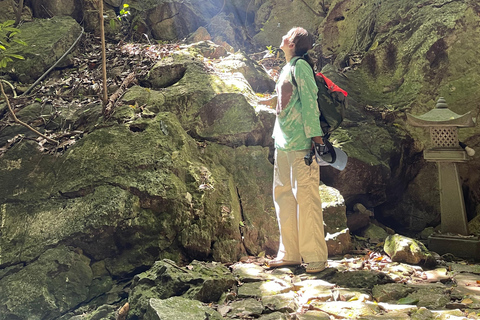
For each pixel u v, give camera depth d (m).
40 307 3.30
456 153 4.23
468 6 5.52
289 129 3.56
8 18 6.64
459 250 4.20
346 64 6.87
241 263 3.89
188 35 8.15
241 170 4.60
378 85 6.09
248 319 2.81
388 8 6.54
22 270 3.50
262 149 4.76
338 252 4.21
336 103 3.52
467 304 2.89
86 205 3.74
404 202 5.48
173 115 4.46
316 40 7.87
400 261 3.90
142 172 3.92
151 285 3.19
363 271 3.54
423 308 2.81
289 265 3.80
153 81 5.38
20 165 4.20
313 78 3.47
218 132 4.72
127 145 4.13
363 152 5.16
